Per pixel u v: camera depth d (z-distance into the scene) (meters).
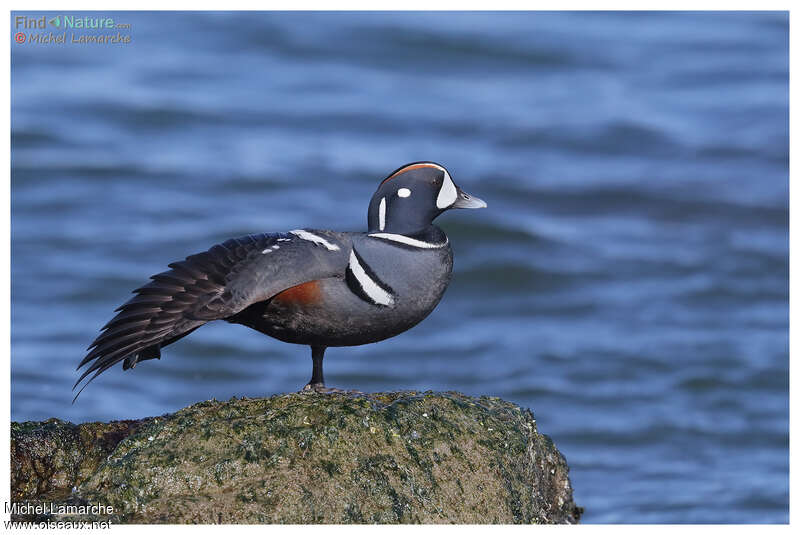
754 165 23.09
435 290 9.04
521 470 8.67
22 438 8.54
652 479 13.38
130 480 8.01
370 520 7.97
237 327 16.78
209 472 8.02
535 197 21.72
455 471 8.37
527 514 8.58
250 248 8.45
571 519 9.57
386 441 8.34
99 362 7.86
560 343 16.88
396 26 28.03
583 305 18.25
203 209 20.67
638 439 14.34
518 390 15.44
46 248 18.84
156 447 8.17
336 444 8.22
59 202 20.55
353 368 15.98
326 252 8.62
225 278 8.23
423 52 27.30
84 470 8.60
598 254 19.80
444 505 8.21
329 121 24.42
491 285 18.81
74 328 16.38
